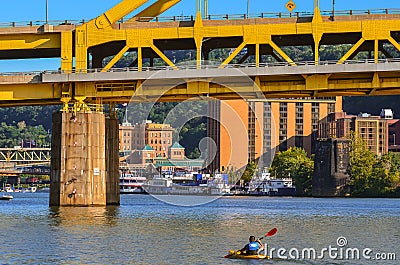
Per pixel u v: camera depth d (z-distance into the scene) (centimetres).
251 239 7288
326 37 13888
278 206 17025
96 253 7512
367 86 12750
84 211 12550
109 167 14475
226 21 12938
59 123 13425
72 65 13338
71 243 8212
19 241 8375
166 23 13112
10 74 13300
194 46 14338
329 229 9981
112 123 14512
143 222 10631
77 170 13350
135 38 13088
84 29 13250
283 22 12825
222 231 9475
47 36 13500
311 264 6981
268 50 14425
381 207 17400
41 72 13212
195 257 7275
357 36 13775
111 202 14512
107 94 13325
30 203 18238
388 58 13238
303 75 12788
